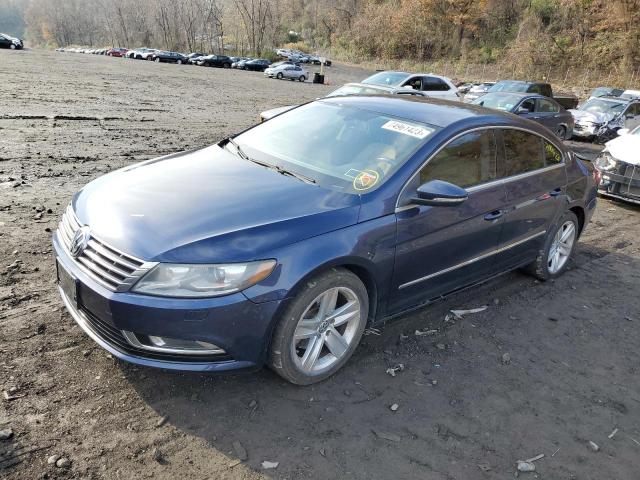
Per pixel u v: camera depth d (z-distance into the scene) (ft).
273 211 10.21
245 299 9.16
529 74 180.24
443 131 12.55
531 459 9.49
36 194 20.79
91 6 451.53
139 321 8.93
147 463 8.51
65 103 49.96
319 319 10.48
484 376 11.76
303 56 246.88
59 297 12.91
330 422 9.82
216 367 9.41
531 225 15.21
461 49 230.07
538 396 11.29
